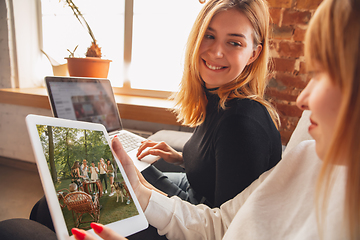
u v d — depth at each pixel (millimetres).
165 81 1873
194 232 556
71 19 1960
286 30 1287
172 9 1731
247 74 773
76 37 1984
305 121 798
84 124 520
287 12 1267
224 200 633
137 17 1806
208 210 602
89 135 513
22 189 1547
